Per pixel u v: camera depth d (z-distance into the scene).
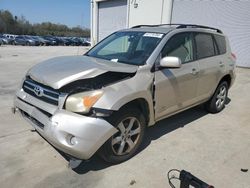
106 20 21.05
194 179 2.71
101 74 3.21
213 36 5.10
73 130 2.85
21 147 3.77
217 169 3.43
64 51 25.55
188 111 5.54
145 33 4.27
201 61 4.62
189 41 4.44
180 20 14.56
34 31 76.56
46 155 3.58
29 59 15.77
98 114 2.94
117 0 19.38
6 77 9.09
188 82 4.27
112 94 3.07
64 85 3.01
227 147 4.02
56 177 3.13
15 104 3.66
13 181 3.03
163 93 3.81
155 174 3.26
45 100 3.19
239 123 5.02
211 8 13.12
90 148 2.92
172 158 3.64
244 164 3.56
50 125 2.94
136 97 3.32
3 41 39.59
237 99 6.70
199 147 3.98
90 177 3.15
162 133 4.41
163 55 3.87
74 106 2.94
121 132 3.29
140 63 3.66
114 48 4.36
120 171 3.29
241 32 12.27
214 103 5.36
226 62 5.33
